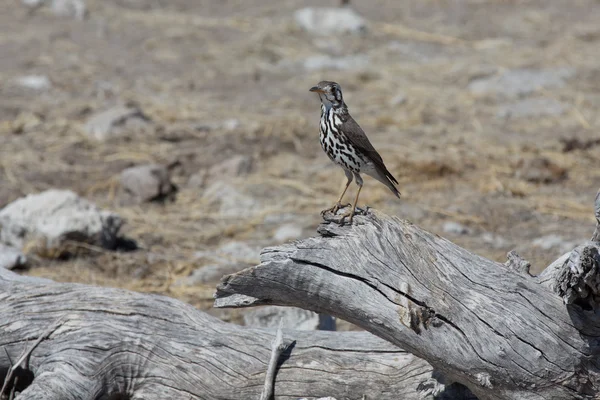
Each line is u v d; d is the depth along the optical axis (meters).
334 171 16.11
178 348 8.66
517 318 7.53
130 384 8.70
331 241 8.01
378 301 7.83
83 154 16.91
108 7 26.16
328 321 10.27
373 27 24.86
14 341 8.87
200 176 15.98
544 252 13.00
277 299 8.30
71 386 8.45
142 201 15.13
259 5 26.73
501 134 17.83
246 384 8.47
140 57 22.42
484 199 14.96
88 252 13.06
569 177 15.93
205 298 11.70
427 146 17.06
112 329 8.73
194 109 19.17
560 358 7.48
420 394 8.14
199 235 13.90
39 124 18.12
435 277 7.75
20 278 9.50
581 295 7.25
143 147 17.17
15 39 23.12
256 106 19.52
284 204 14.85
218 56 22.55
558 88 20.34
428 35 24.30
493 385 7.64
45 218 13.03
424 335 7.70
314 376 8.35
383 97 20.03
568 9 26.75
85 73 21.17
